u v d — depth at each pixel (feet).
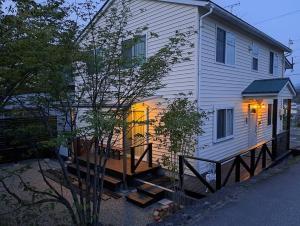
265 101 50.19
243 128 42.50
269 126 52.65
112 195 29.12
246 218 14.96
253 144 45.75
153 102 34.24
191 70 31.83
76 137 17.99
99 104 19.33
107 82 19.33
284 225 14.07
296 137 59.77
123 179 30.35
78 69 18.19
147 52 35.63
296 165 26.89
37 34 14.71
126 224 23.03
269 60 51.60
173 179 25.90
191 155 29.40
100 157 21.42
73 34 17.44
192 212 15.93
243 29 39.65
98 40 19.03
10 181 32.40
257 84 42.47
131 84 19.85
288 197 18.04
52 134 19.88
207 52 33.06
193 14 31.35
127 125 18.85
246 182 21.52
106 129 16.26
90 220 20.06
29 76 16.60
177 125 21.68
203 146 31.94
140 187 28.78
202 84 32.24
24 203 19.75
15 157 41.19
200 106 31.78
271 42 48.67
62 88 18.03
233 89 39.17
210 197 18.42
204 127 33.30
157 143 32.76
